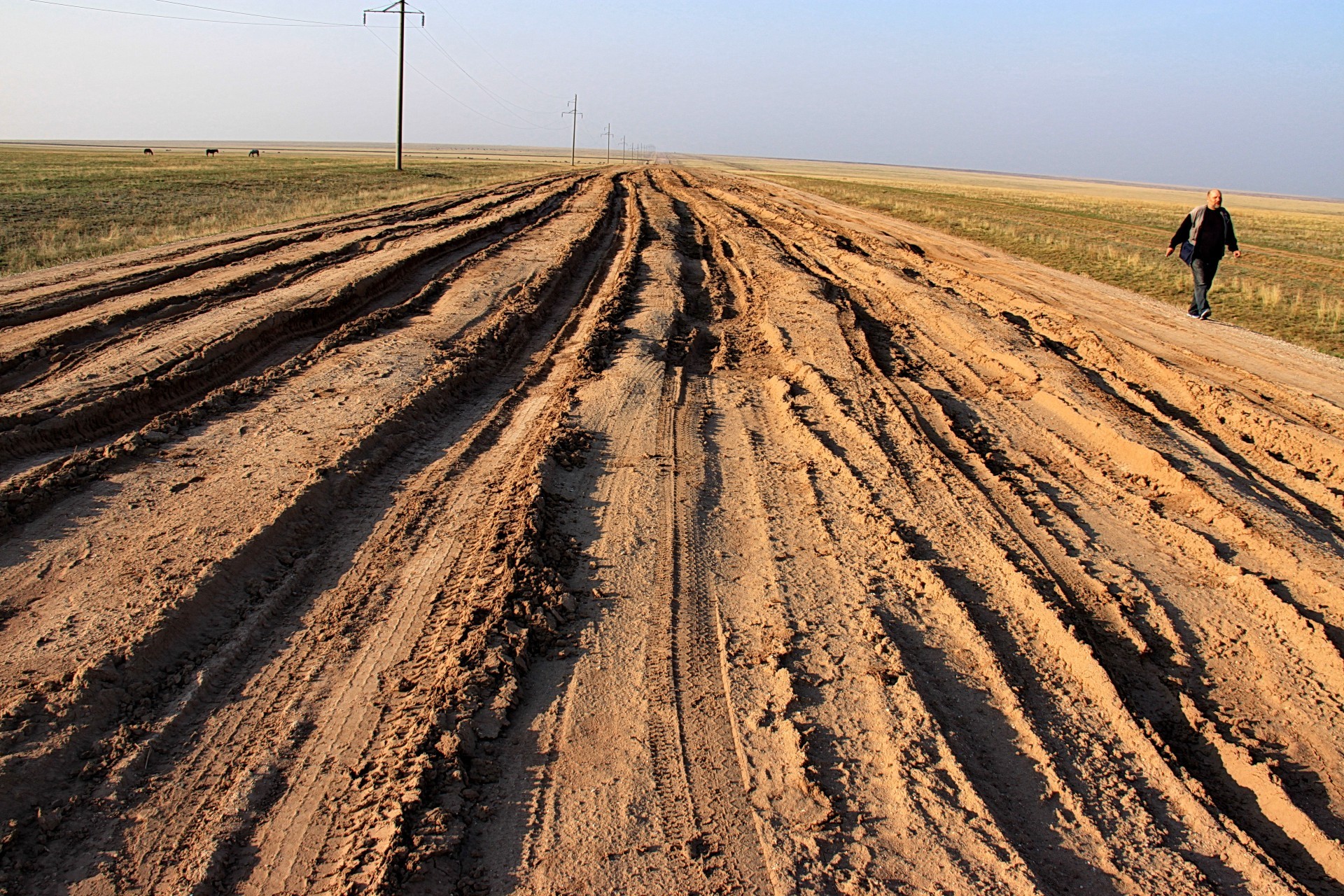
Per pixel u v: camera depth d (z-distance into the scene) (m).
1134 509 7.30
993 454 8.57
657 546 6.01
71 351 9.02
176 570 5.07
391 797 3.57
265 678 4.36
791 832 3.55
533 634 4.83
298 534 5.80
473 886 3.19
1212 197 15.66
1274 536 6.68
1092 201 66.56
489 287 14.48
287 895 3.13
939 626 5.22
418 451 7.59
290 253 15.98
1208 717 4.60
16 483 6.02
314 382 8.92
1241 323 16.42
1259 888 3.47
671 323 12.94
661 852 3.41
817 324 13.10
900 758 4.02
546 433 7.97
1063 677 4.82
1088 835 3.67
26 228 19.20
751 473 7.49
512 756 3.92
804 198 45.34
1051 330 14.38
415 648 4.64
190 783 3.65
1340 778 4.20
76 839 3.32
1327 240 39.50
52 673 4.13
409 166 68.44
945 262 22.02
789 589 5.53
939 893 3.28
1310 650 5.24
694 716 4.26
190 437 7.29
